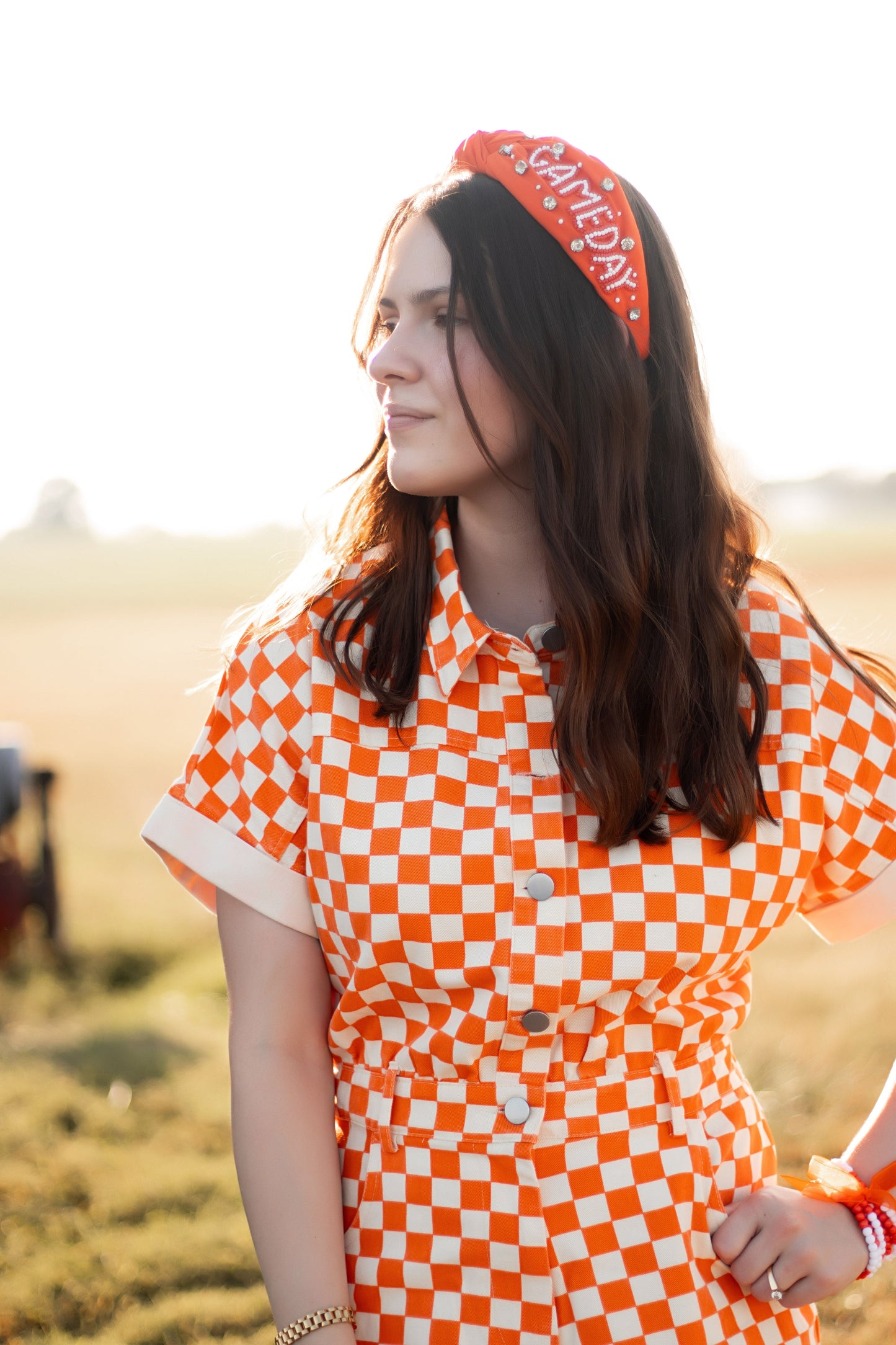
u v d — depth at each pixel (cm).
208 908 149
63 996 632
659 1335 132
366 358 159
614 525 141
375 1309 134
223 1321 290
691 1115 139
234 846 140
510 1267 131
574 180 141
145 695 2212
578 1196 133
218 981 636
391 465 142
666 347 151
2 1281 304
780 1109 398
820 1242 137
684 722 141
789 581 161
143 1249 321
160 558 6994
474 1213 132
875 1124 151
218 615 3878
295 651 144
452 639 140
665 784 140
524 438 142
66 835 1087
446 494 145
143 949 718
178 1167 371
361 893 134
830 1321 287
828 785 150
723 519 151
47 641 3256
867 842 153
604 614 140
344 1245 136
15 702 2145
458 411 138
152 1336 284
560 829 135
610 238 142
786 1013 492
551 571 142
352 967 138
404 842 134
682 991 139
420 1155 134
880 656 168
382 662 142
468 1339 131
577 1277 131
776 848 143
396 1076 137
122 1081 445
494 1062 134
